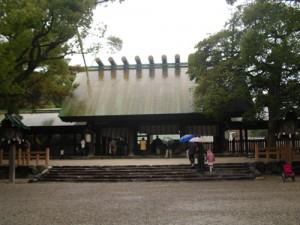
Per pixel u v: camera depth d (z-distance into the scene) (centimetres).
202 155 1886
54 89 2750
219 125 2897
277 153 1972
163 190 1402
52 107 4059
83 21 1975
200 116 2759
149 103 2891
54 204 1095
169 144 2688
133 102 2927
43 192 1409
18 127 1858
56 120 3164
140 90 3094
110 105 2914
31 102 2797
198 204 1035
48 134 3131
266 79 1995
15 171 2031
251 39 1872
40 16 1836
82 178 1866
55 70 2478
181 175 1836
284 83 2025
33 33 1989
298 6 1928
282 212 881
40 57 2169
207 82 2269
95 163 2275
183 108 2791
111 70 3519
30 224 809
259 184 1538
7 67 1778
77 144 3100
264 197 1145
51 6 1864
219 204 1027
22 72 2178
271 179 1728
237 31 2203
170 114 2759
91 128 2933
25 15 1784
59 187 1587
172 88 3078
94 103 2962
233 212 898
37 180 1858
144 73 3416
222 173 1838
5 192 1422
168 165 2000
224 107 2300
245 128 2894
